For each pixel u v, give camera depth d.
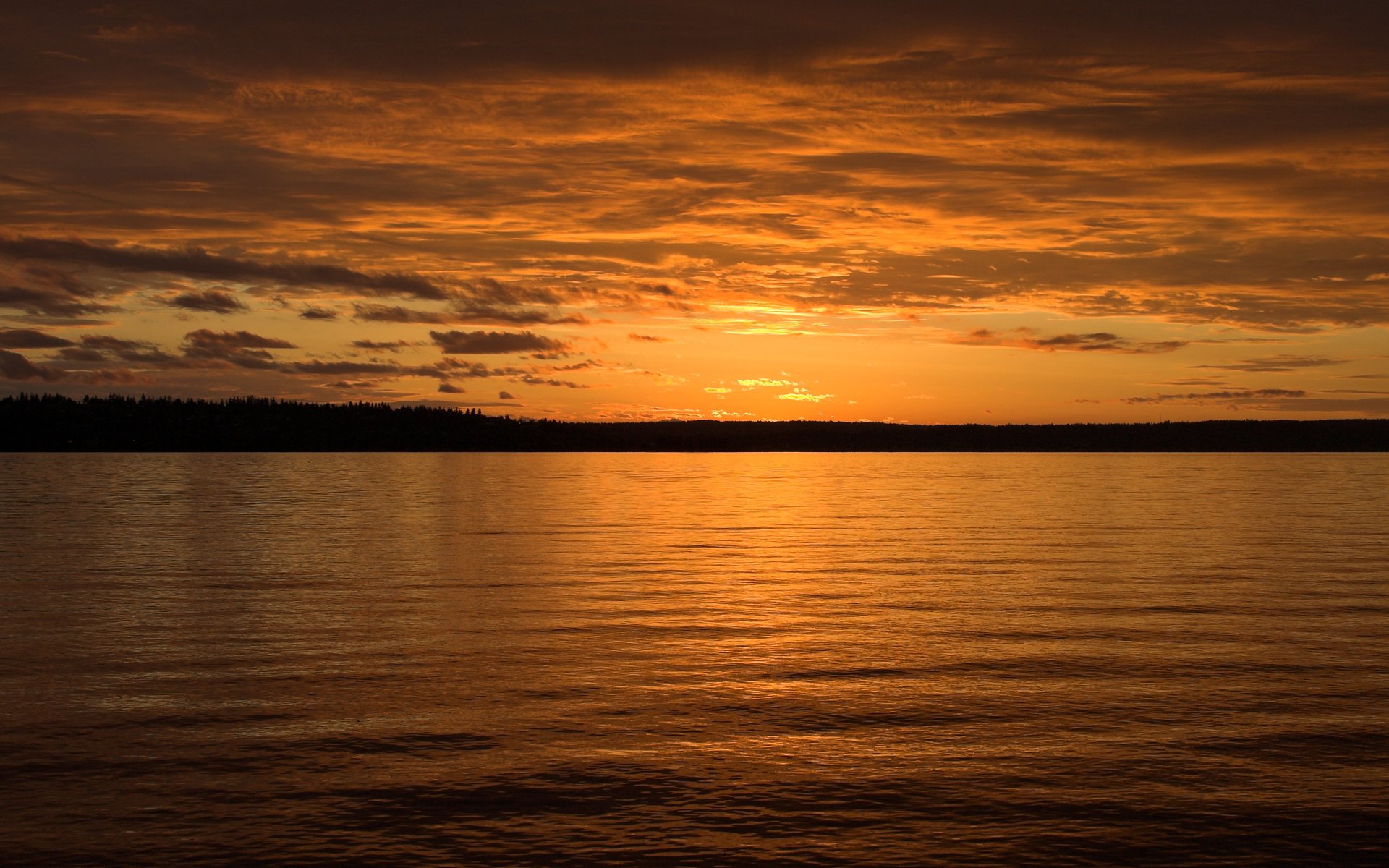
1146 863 8.13
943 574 23.47
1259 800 9.32
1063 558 26.66
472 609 18.62
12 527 36.16
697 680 13.42
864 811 9.11
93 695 12.59
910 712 11.98
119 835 8.55
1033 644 15.55
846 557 27.12
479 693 12.76
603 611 18.47
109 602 19.31
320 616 17.92
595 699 12.49
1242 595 20.14
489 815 9.00
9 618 17.66
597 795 9.45
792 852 8.32
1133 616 17.98
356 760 10.32
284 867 8.03
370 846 8.40
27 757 10.36
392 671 13.87
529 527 36.84
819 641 15.85
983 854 8.29
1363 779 9.81
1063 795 9.45
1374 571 23.69
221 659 14.51
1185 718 11.70
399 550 28.75
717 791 9.54
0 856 8.15
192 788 9.56
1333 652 14.98
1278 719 11.66
